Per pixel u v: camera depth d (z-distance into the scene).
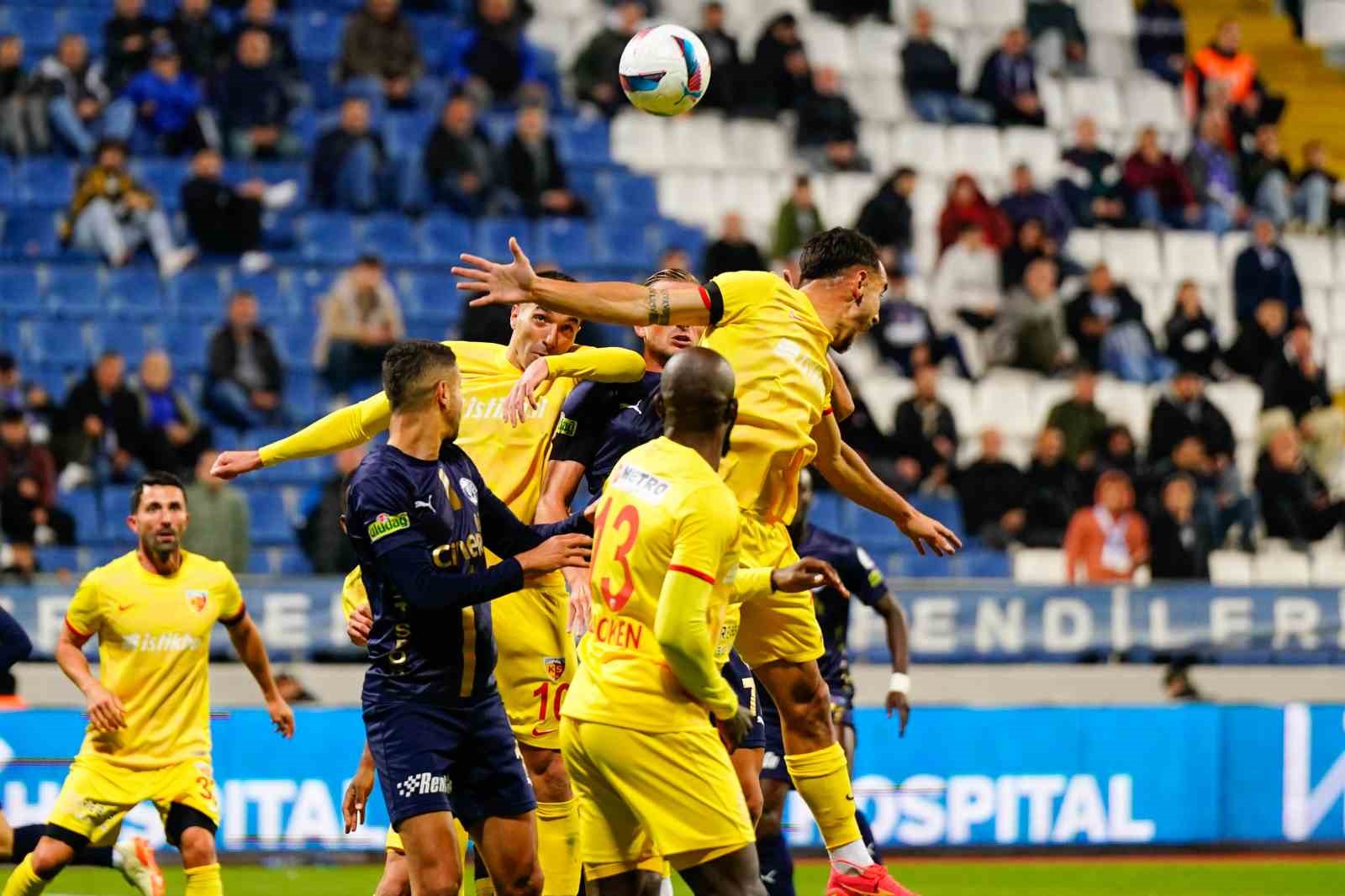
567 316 18.50
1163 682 41.75
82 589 22.19
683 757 15.96
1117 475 42.00
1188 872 31.77
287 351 46.06
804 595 19.34
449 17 55.78
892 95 56.62
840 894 19.80
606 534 16.33
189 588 22.61
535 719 19.98
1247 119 56.53
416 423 17.20
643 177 52.88
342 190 48.22
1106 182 53.19
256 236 46.59
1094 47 60.19
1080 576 41.69
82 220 45.97
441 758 17.19
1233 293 50.50
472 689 17.42
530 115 49.25
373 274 44.06
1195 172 54.53
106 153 46.00
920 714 33.97
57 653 22.25
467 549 17.31
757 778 20.20
